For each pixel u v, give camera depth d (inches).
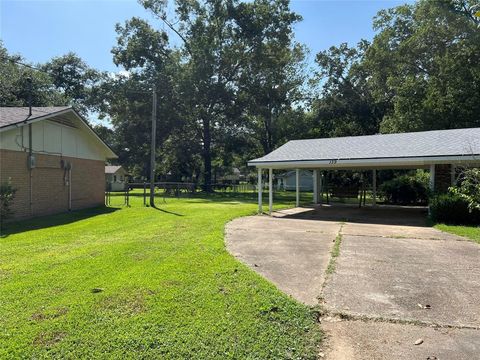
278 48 1251.8
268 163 534.6
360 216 514.9
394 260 231.0
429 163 452.8
